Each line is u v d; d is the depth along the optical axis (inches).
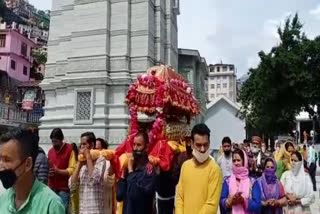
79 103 891.4
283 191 281.6
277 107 1160.2
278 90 1099.3
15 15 2915.8
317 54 1064.2
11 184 112.0
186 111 347.6
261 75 1127.6
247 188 265.1
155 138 281.7
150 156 252.7
